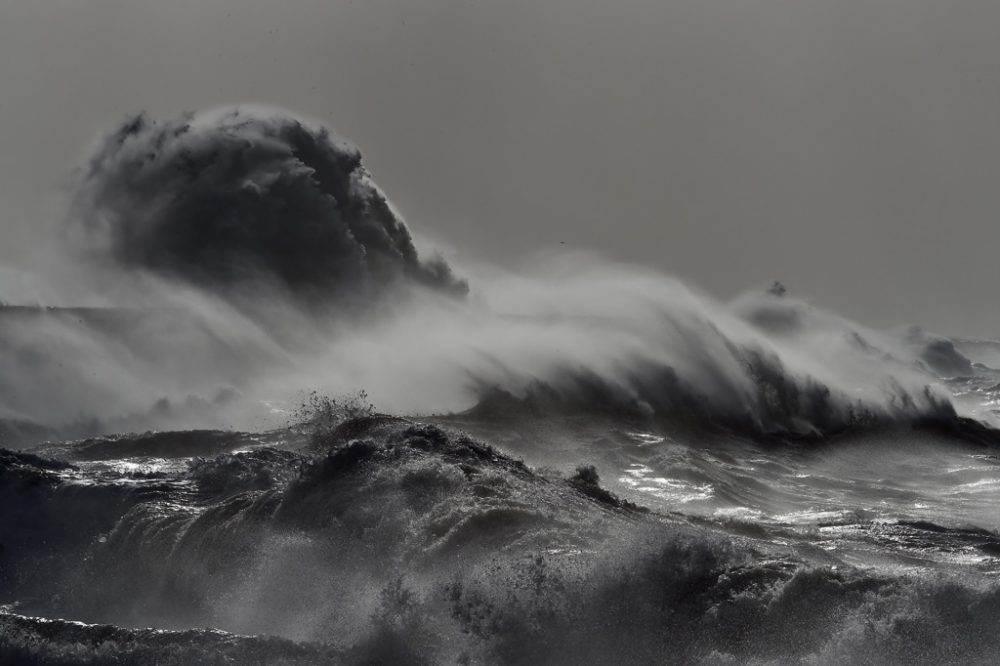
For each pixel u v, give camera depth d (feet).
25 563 172.24
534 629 120.37
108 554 171.01
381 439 187.73
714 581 123.44
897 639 111.04
